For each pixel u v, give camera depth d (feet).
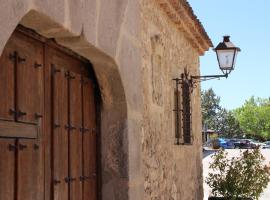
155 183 17.78
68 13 9.57
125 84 13.02
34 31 9.60
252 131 252.21
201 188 29.84
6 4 7.44
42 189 9.80
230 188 27.94
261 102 264.31
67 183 11.01
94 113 13.00
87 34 10.46
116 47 12.38
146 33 17.25
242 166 28.32
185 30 24.17
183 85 24.14
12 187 8.61
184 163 24.27
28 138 9.27
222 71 25.76
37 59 9.86
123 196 13.00
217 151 31.65
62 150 10.82
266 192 48.62
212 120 230.27
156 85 18.72
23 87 9.17
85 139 12.25
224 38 25.91
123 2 13.11
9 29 7.52
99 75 12.76
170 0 19.54
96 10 11.03
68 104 11.28
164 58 20.40
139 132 14.34
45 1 8.61
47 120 10.18
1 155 8.28
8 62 8.67
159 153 18.67
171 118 21.44
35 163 9.53
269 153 119.65
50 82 10.43
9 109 8.62
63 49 11.00
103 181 13.12
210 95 233.55
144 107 16.46
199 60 30.81
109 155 13.10
